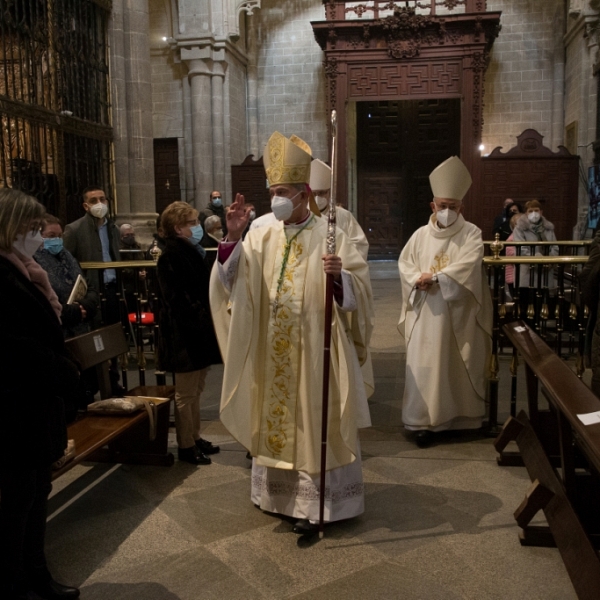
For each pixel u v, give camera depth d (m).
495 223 10.77
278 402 3.03
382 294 10.87
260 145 16.42
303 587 2.56
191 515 3.20
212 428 4.51
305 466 2.96
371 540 2.92
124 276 6.14
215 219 7.70
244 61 15.85
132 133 9.48
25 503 2.22
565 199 13.48
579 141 13.41
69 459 2.83
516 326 3.86
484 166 13.71
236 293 3.01
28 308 2.16
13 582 2.23
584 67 13.13
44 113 7.60
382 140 17.27
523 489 3.43
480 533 2.96
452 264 4.13
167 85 15.31
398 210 17.42
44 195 7.77
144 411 3.64
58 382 2.16
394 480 3.58
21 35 7.48
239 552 2.84
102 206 5.66
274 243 3.16
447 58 13.70
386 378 5.75
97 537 2.99
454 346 4.20
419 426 4.13
